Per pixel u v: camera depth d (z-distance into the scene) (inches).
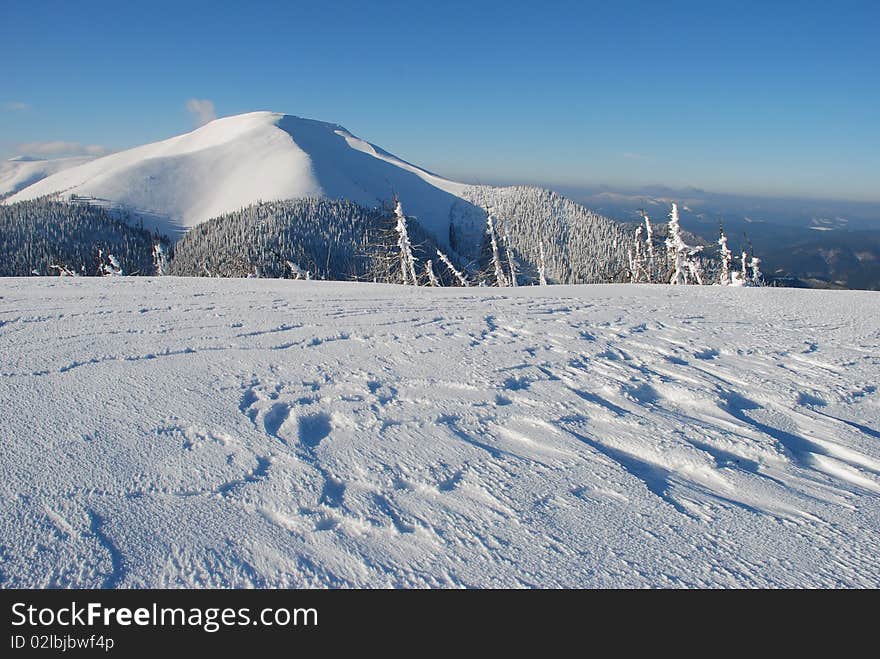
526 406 165.3
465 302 354.9
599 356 226.1
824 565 92.4
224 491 107.6
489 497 111.2
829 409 173.3
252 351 213.9
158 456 120.6
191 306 305.4
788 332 277.7
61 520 94.7
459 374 193.2
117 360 194.4
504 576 86.5
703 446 141.9
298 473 116.5
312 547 91.7
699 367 215.5
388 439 137.4
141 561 85.7
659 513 108.2
